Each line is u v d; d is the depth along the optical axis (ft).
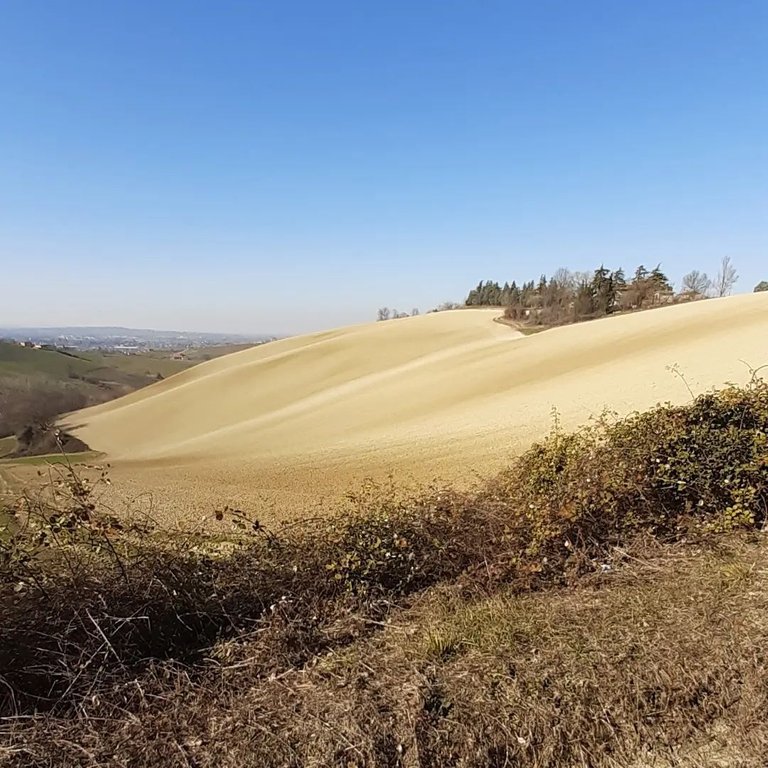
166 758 8.68
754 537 15.64
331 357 194.18
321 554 13.94
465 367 129.39
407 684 9.96
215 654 11.28
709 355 84.43
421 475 53.52
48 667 10.15
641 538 15.92
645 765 8.58
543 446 19.80
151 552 12.52
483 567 14.55
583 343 123.65
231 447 103.91
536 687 9.75
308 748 8.70
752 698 9.40
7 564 11.07
